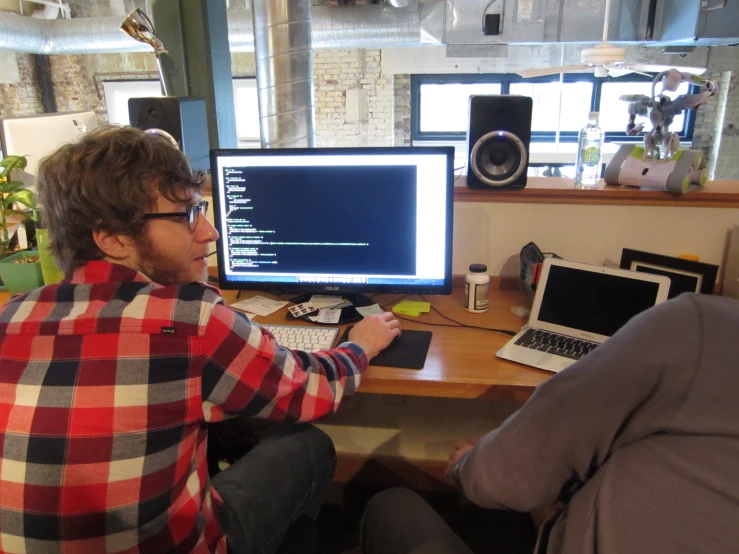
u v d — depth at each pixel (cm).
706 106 586
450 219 143
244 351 82
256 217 151
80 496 72
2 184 179
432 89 623
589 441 71
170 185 79
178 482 79
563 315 134
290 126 265
